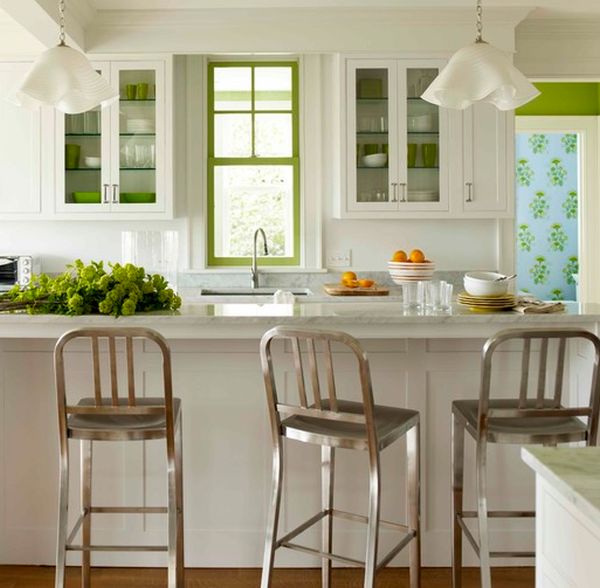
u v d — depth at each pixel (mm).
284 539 2420
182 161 5145
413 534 2490
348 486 3049
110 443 3029
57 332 2729
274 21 4578
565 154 8375
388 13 4523
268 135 5262
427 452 3018
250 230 5328
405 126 4723
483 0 4324
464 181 4762
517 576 2977
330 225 5199
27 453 3053
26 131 4789
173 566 2379
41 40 4332
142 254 4258
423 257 4535
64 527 2383
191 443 3031
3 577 2982
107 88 2893
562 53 4902
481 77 2775
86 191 4820
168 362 2303
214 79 5238
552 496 1212
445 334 2727
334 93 5086
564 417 2477
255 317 2703
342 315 2723
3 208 4809
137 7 4422
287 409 2309
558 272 8398
